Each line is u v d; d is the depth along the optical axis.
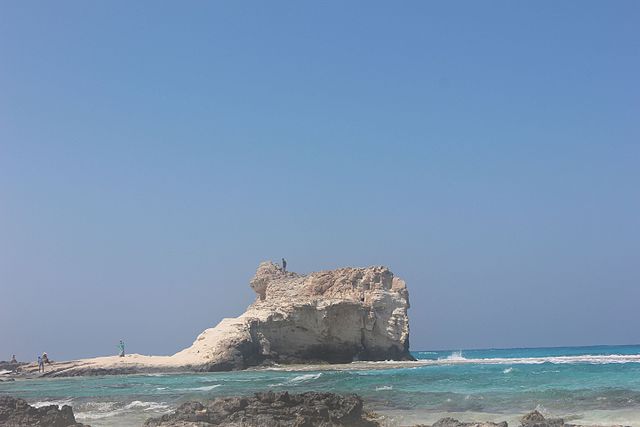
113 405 45.84
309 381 59.09
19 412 35.53
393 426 34.03
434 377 58.22
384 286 106.31
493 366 76.75
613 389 42.94
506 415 36.50
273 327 96.69
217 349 89.62
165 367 87.75
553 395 41.75
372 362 99.12
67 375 87.25
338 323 99.94
